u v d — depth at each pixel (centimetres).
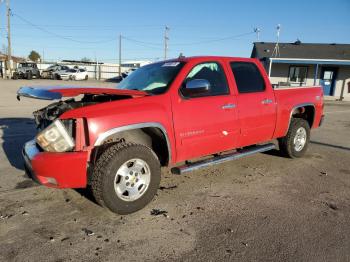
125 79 546
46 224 375
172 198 452
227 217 399
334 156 693
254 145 595
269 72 2588
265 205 436
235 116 508
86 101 473
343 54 2733
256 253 326
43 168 370
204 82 438
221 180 526
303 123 644
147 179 409
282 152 651
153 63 543
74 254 320
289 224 384
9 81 3459
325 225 383
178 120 439
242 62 546
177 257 318
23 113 1259
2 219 384
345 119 1380
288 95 609
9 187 479
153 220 389
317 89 682
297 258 319
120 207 390
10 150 682
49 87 414
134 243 341
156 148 462
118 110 393
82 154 373
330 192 486
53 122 374
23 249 326
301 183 521
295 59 2556
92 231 362
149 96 423
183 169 452
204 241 346
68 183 375
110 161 377
